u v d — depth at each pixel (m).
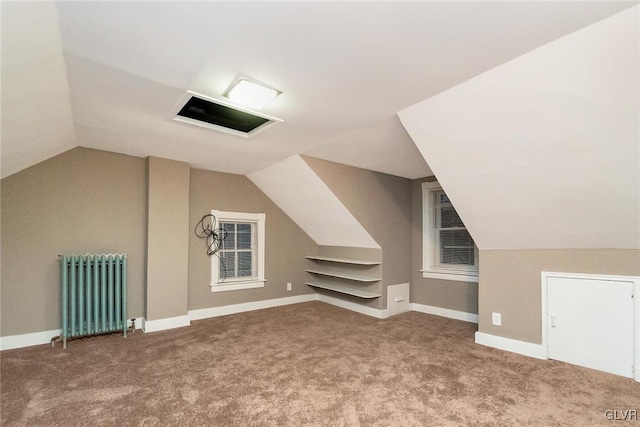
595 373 2.37
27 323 2.93
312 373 2.38
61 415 1.82
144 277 3.56
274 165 3.88
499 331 2.93
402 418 1.80
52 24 1.36
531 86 1.73
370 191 4.04
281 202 4.69
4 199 2.86
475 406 1.92
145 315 3.47
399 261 4.31
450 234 4.17
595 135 1.79
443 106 2.09
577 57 1.51
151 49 1.56
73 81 1.88
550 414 1.83
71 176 3.19
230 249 4.42
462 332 3.40
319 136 2.84
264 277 4.64
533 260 2.77
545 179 2.19
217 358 2.67
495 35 1.45
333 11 1.28
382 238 4.14
